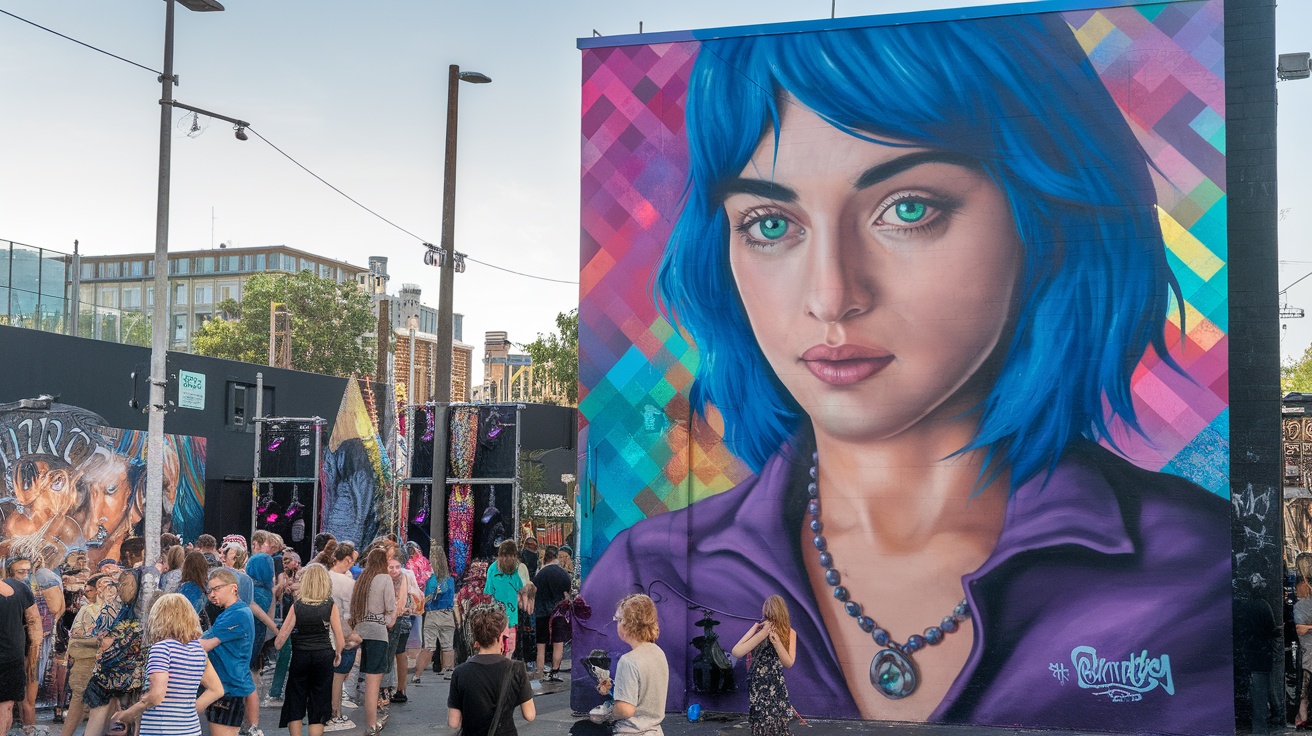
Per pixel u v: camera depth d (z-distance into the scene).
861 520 13.20
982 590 12.80
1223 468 12.30
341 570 12.77
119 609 10.73
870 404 13.26
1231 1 13.43
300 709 10.96
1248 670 12.72
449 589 17.16
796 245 13.62
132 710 8.10
